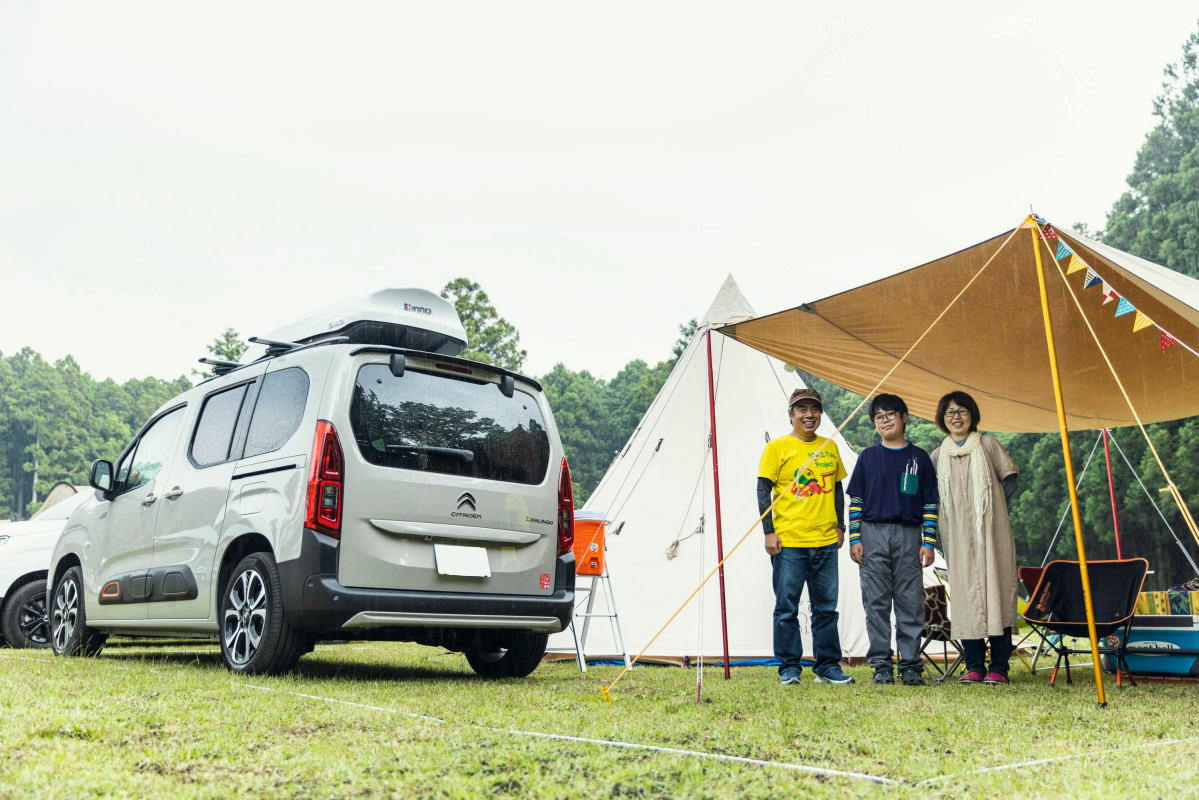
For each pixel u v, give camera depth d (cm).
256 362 537
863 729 320
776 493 575
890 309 605
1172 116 4275
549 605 497
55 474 11419
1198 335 607
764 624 728
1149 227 3900
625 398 9881
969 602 548
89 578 626
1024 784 223
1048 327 472
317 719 312
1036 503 3716
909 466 573
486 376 515
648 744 279
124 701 347
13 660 571
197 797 203
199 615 505
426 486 463
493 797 208
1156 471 3241
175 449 575
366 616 433
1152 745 286
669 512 777
